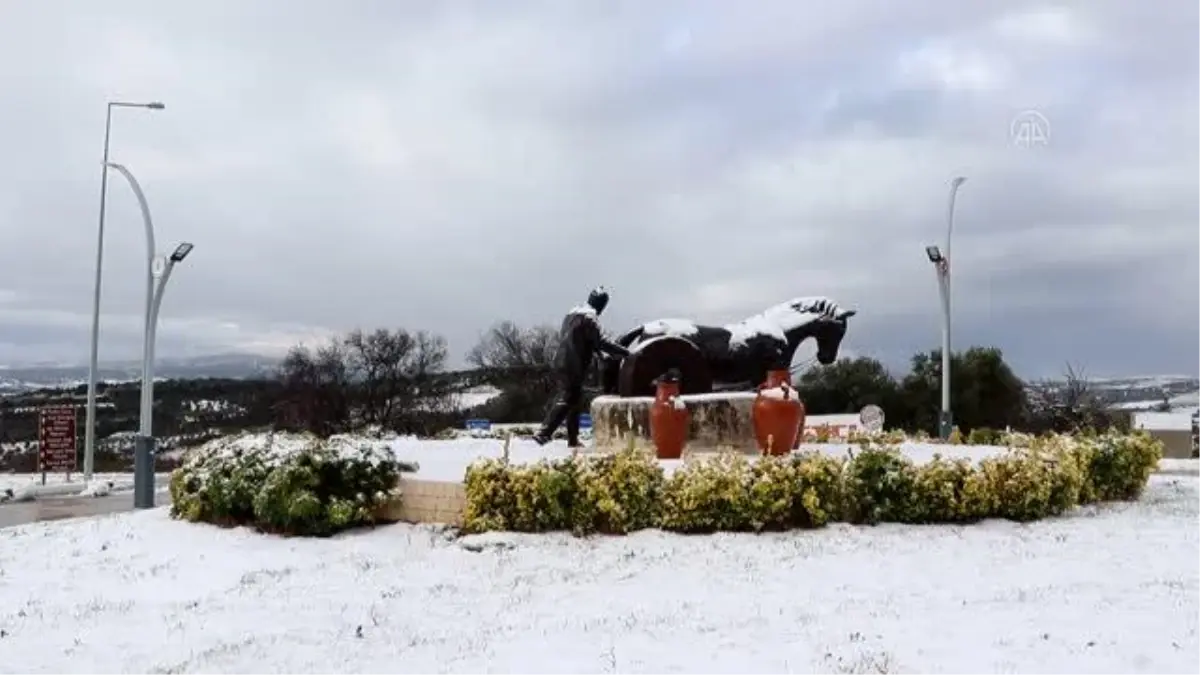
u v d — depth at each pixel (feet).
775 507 39.29
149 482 69.77
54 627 30.12
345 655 26.09
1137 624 26.17
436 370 232.53
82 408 147.13
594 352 59.47
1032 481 43.39
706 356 59.36
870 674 22.47
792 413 47.91
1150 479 65.57
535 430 86.38
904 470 41.83
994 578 32.60
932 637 25.44
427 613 30.22
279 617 30.37
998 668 22.72
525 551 37.42
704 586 32.07
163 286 89.20
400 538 40.52
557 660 24.67
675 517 39.45
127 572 37.40
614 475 39.65
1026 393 168.45
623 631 27.04
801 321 60.85
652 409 49.80
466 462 48.85
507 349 240.94
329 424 196.54
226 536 41.73
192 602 32.83
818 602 29.66
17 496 90.02
